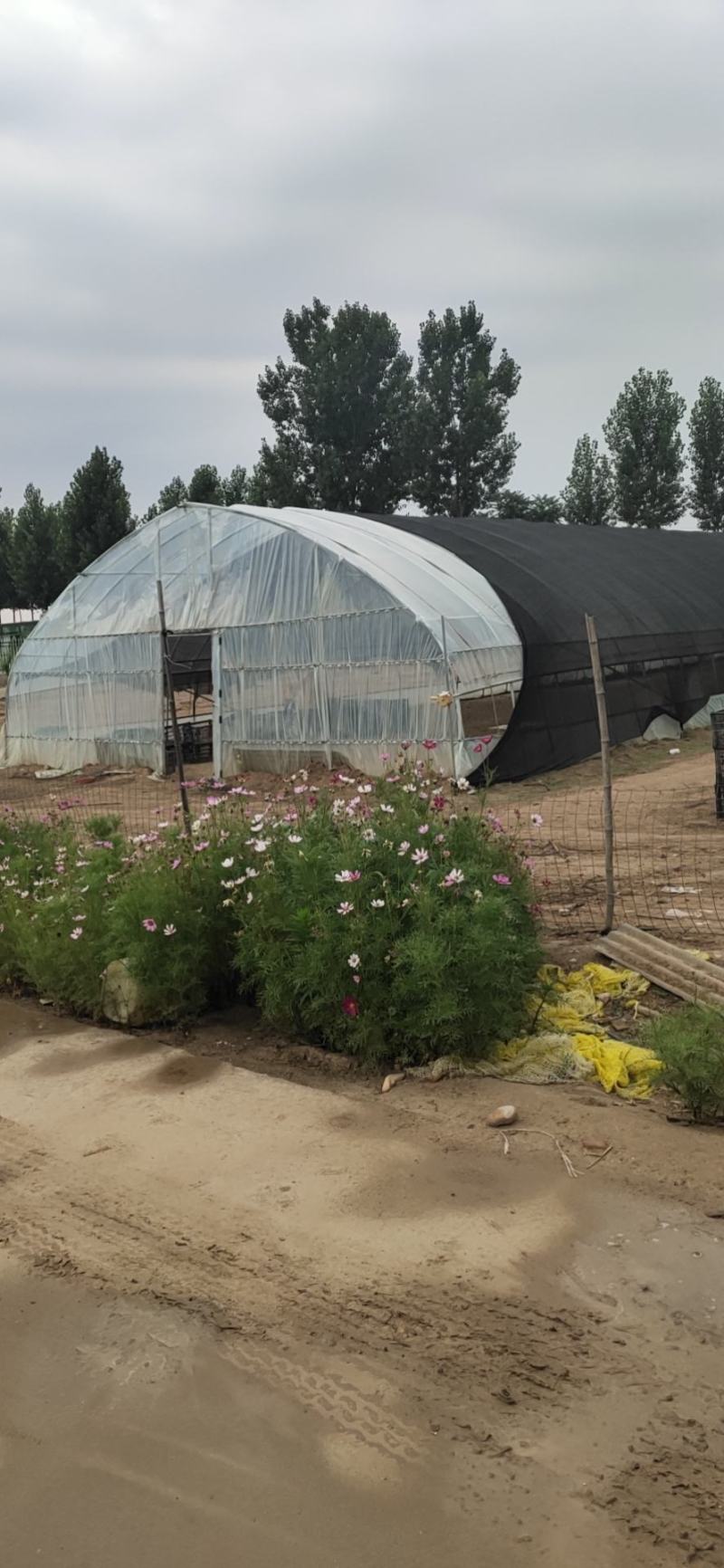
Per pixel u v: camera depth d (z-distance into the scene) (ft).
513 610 61.21
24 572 164.45
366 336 164.86
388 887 17.67
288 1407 9.64
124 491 146.82
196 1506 8.57
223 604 63.62
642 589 74.74
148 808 52.13
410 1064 17.16
